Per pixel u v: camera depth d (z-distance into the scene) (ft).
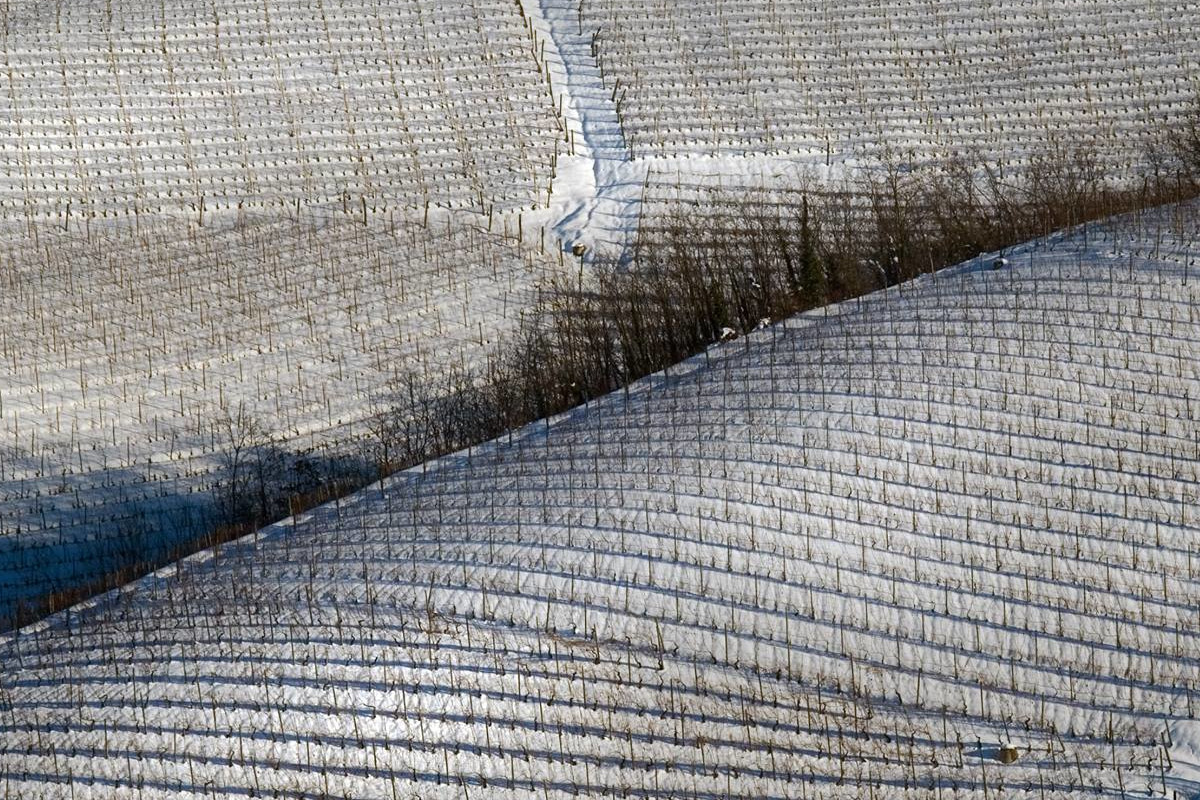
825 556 124.36
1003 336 153.28
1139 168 246.27
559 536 129.18
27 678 118.83
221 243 246.68
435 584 124.57
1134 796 101.71
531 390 180.75
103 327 220.02
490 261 237.86
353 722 110.22
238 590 128.06
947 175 251.19
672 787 105.29
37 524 174.40
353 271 236.02
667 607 120.06
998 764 105.60
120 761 107.86
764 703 111.34
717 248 217.15
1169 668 111.75
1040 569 121.80
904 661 114.42
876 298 174.40
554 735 109.09
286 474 177.17
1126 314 154.10
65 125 279.69
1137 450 134.31
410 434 182.29
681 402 152.46
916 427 139.54
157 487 180.45
